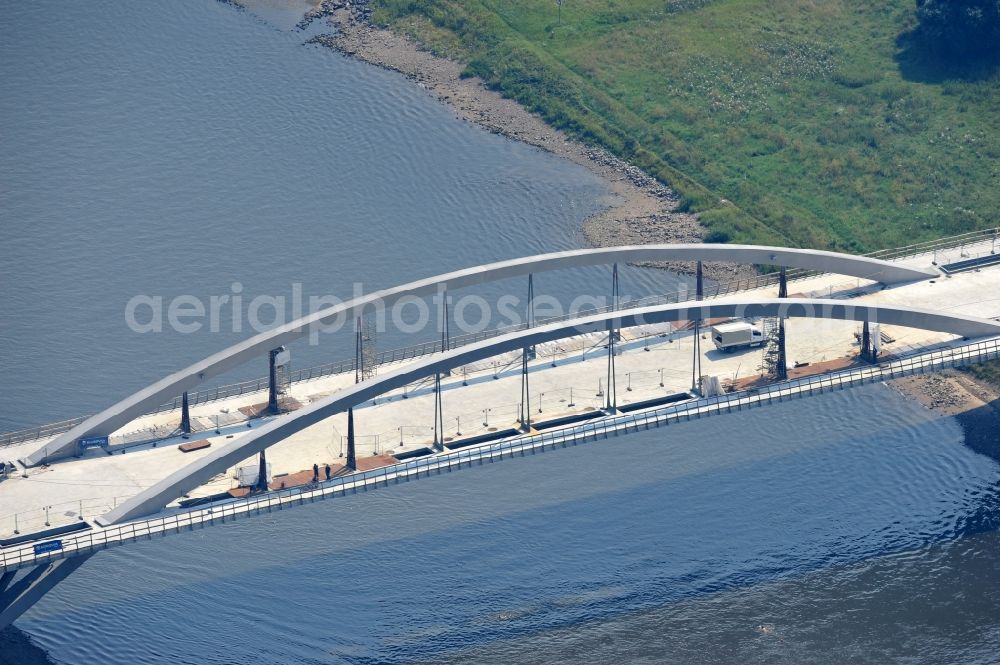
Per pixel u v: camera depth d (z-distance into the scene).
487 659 166.50
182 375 183.12
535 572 177.75
